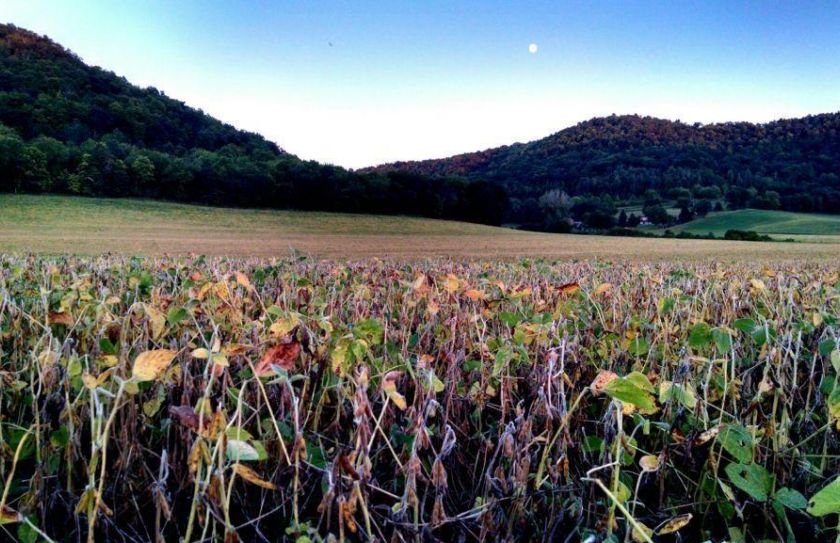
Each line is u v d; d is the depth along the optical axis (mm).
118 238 34562
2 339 2104
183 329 1901
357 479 1044
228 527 1001
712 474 1388
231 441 1006
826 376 1704
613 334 1974
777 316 2113
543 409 1464
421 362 1534
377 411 1651
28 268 3557
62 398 1450
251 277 3350
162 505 1128
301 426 1423
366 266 4801
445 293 2619
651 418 1665
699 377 1742
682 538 1350
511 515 1195
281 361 1111
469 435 1790
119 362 1397
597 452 1500
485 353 1842
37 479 1233
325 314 2309
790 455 1407
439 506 1156
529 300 2688
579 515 1223
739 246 39438
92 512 1039
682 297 2703
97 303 1736
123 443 1382
